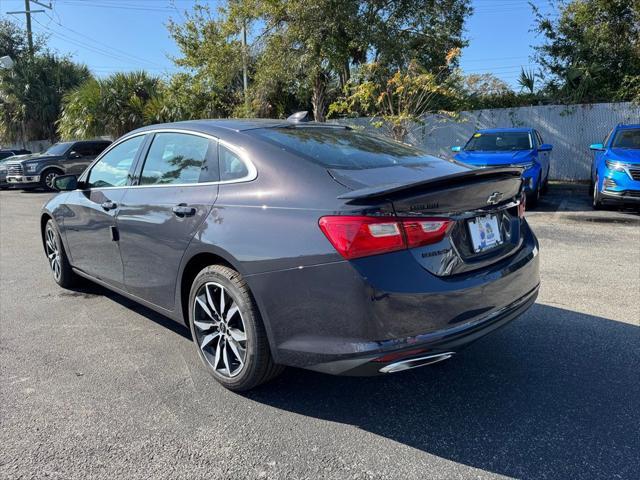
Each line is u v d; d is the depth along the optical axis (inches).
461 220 103.3
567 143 570.3
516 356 136.9
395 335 94.3
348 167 111.7
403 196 95.0
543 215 353.7
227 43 667.4
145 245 137.9
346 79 613.6
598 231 295.3
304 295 99.1
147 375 130.3
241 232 109.1
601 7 593.9
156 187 139.0
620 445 97.5
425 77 495.5
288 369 133.2
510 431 103.3
